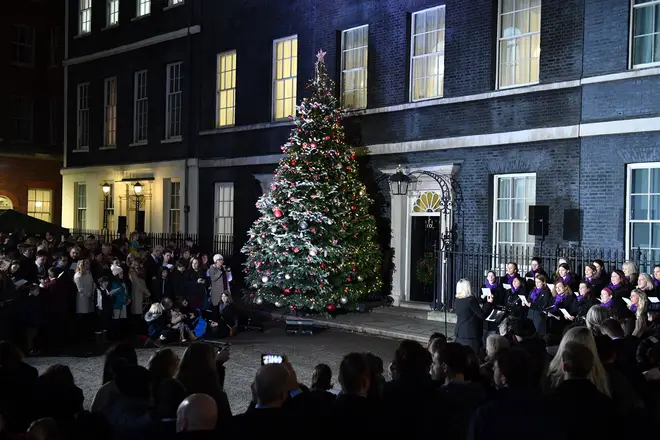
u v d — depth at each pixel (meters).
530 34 17.28
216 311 16.16
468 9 18.36
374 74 20.61
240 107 24.73
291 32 22.98
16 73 36.00
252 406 5.30
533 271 14.66
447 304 17.97
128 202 29.36
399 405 5.08
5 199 35.69
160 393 4.96
